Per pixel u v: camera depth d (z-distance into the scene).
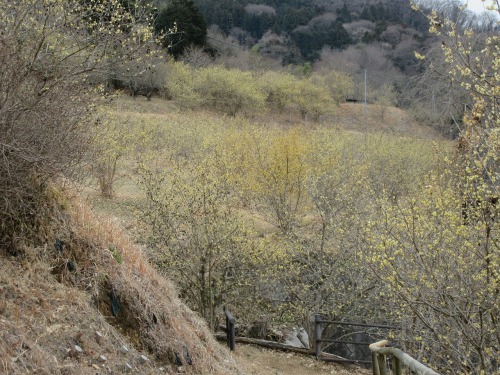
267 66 64.38
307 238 14.30
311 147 17.11
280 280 13.36
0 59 4.98
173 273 10.97
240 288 12.46
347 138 25.14
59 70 5.67
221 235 10.94
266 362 9.93
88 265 5.77
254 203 17.00
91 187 15.53
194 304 11.09
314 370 10.06
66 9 6.12
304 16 82.38
